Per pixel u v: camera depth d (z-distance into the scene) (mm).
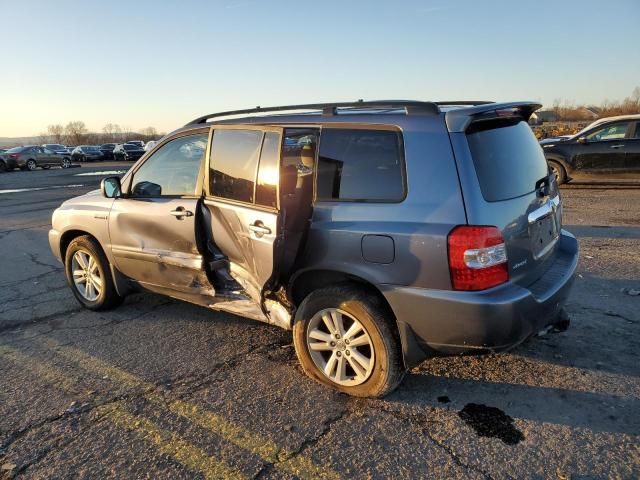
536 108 3549
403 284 2838
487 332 2699
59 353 3977
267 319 3613
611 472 2447
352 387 3164
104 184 4445
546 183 3385
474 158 2807
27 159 31766
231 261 3768
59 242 5039
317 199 3205
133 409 3129
